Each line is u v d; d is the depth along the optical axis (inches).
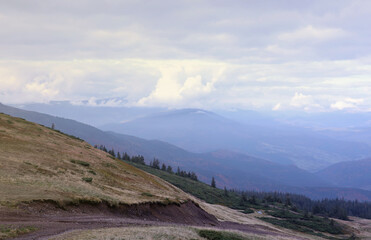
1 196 1146.0
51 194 1317.7
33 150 2138.3
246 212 6195.9
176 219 1978.3
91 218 1250.6
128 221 1364.4
